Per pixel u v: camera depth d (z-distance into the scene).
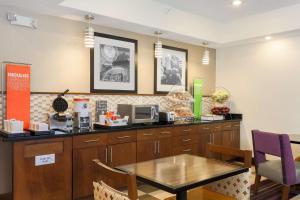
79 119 3.22
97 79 3.77
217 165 2.06
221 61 5.52
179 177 1.75
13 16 3.03
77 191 2.93
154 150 3.68
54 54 3.39
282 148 2.88
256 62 4.96
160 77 4.58
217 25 4.89
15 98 2.99
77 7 3.05
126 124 3.53
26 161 2.57
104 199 1.41
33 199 2.62
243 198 2.00
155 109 3.98
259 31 4.43
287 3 3.93
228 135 4.90
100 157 3.12
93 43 3.39
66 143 2.84
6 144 2.71
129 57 4.13
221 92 5.12
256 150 3.27
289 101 4.53
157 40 4.50
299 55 4.40
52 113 3.23
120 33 4.02
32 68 3.21
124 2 3.49
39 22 3.26
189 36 4.41
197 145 4.29
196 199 2.02
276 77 4.70
